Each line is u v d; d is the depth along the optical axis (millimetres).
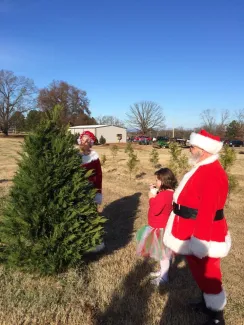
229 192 9422
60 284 4086
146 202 9258
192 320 3611
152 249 4375
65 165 4176
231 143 54438
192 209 3320
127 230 6660
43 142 4160
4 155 25812
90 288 4086
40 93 87875
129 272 4613
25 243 4051
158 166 18906
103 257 5129
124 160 22500
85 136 5297
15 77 76250
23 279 4199
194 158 3490
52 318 3496
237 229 6891
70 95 89375
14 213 4105
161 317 3629
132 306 3797
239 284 4461
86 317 3541
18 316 3484
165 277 4305
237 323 3590
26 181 4043
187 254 3350
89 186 4605
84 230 4312
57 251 4047
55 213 4070
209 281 3330
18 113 77562
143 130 94188
